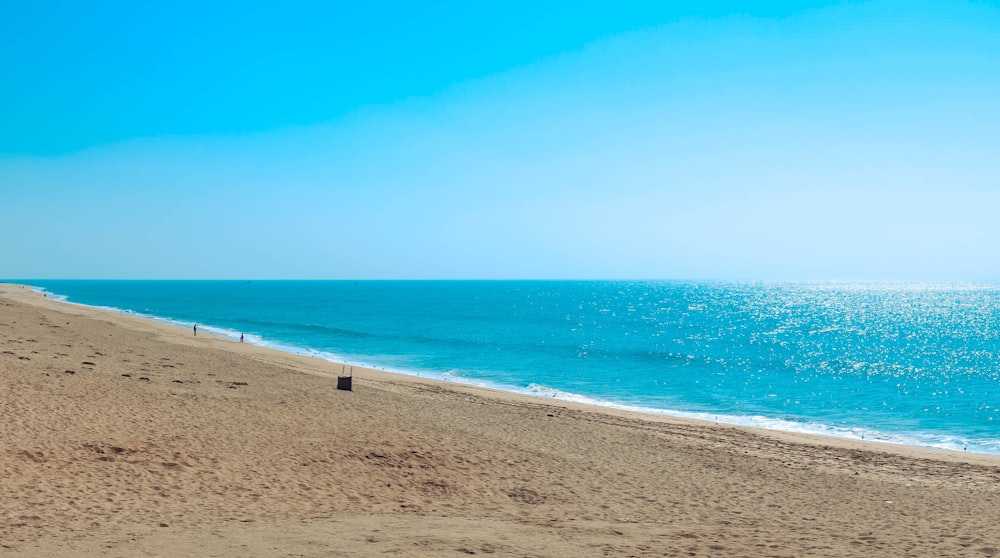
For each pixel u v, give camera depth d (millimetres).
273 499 14758
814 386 50219
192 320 102625
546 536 12555
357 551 10719
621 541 12328
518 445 22562
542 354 67750
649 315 146125
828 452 26266
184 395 24984
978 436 34031
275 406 24719
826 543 12602
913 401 44188
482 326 105812
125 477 14977
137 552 10227
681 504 17188
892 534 13773
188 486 14969
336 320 114438
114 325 60406
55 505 12680
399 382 39688
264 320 110688
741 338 94125
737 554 11453
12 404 19453
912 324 126375
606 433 26719
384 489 16438
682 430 29469
